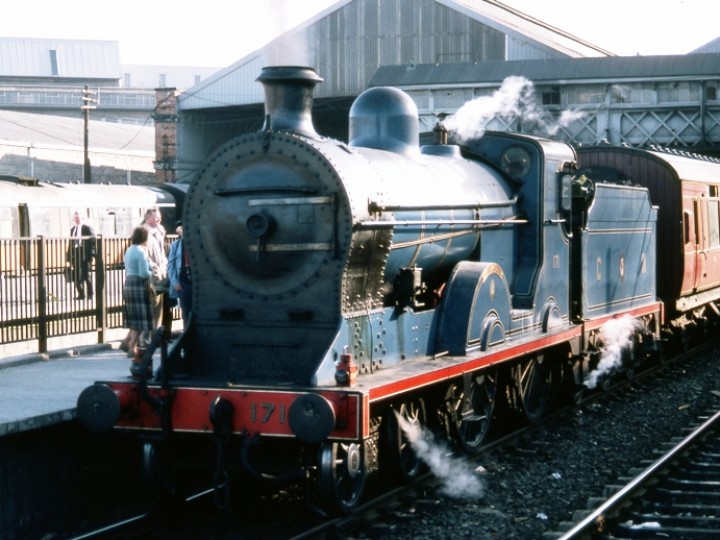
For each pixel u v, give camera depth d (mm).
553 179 11641
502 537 7547
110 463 9102
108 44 104500
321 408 7160
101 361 12398
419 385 8211
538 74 34562
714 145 33156
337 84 41219
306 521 8102
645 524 7648
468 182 10281
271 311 8156
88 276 13781
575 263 12516
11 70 100125
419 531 7621
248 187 8109
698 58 33344
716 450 10414
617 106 33969
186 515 8305
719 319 21625
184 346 8266
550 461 9992
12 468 7914
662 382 15289
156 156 45438
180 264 11008
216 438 7551
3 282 12188
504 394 10859
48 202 30469
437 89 35656
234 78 43531
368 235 8125
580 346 12359
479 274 9664
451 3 39156
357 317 8141
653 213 15977
